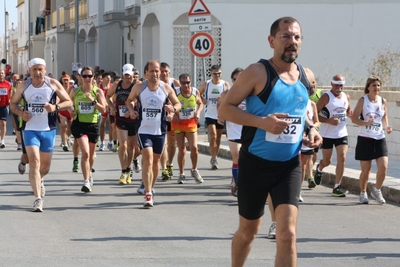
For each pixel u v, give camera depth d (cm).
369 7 4534
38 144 1814
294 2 4475
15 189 2152
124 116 2277
